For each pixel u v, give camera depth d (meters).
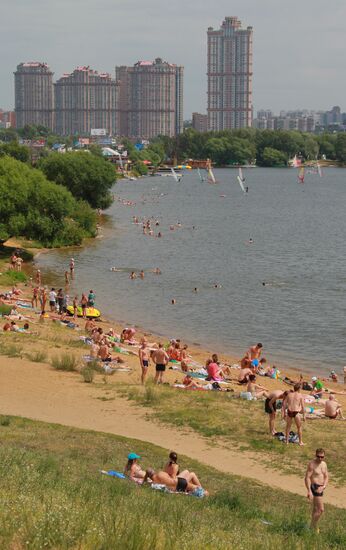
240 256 130.62
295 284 105.06
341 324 81.69
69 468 30.34
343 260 126.75
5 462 28.00
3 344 60.44
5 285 97.62
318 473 27.56
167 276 110.62
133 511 23.00
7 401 45.16
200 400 46.66
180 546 19.70
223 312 87.69
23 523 19.09
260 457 37.03
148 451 36.44
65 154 182.12
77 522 19.41
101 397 46.84
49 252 130.00
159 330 78.94
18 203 121.12
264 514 28.19
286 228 174.75
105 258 125.81
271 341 75.06
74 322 79.00
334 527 27.11
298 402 38.84
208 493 30.42
